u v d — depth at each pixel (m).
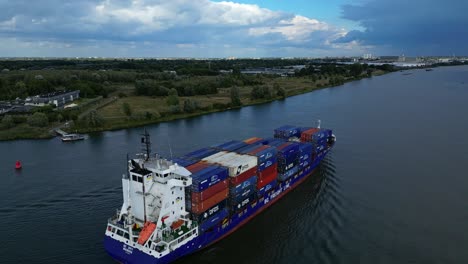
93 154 91.75
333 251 47.59
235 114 148.00
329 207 60.06
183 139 105.94
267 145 65.69
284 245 49.66
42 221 55.34
